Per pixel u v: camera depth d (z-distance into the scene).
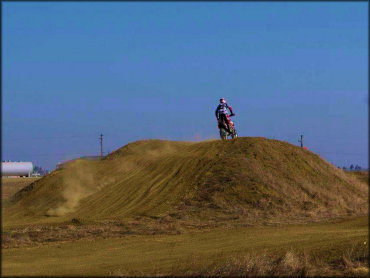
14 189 71.19
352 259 29.81
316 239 40.34
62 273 26.66
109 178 70.38
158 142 85.81
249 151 75.19
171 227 49.72
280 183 68.50
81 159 77.19
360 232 45.53
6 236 42.50
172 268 27.89
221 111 78.81
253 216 57.53
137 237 44.47
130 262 30.95
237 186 64.62
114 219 53.47
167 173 69.88
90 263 30.91
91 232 46.09
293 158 79.00
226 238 43.88
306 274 25.72
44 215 57.81
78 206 61.03
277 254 32.44
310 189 70.69
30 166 78.88
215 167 69.62
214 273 25.97
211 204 60.19
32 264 30.80
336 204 69.25
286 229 50.84
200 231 48.81
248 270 26.28
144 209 58.31
